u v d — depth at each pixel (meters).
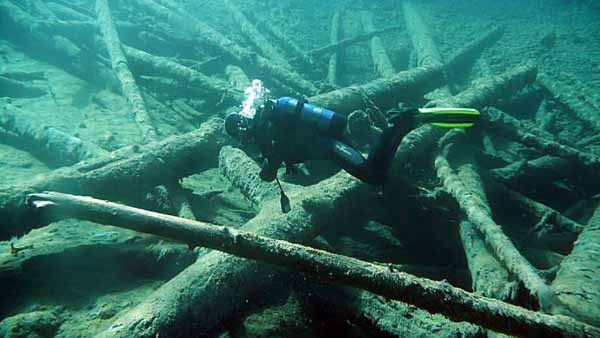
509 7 16.95
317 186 4.04
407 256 4.24
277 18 13.55
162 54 9.41
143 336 2.27
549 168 5.84
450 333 2.56
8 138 5.17
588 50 11.09
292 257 2.46
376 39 11.35
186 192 4.79
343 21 14.59
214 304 2.62
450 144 5.52
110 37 7.96
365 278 2.38
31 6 9.08
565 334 2.16
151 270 3.33
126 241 3.59
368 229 4.64
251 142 2.97
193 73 7.07
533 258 4.16
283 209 3.07
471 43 11.24
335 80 8.77
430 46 9.97
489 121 5.97
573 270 2.99
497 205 5.16
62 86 7.15
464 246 3.84
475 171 4.93
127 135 5.84
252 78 8.31
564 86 8.21
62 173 3.64
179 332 2.41
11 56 7.88
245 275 2.82
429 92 7.51
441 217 4.57
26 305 2.66
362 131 4.53
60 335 2.46
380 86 6.43
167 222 2.48
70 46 8.04
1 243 3.38
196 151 4.55
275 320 2.75
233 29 11.53
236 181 4.36
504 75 7.40
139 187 4.05
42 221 3.25
